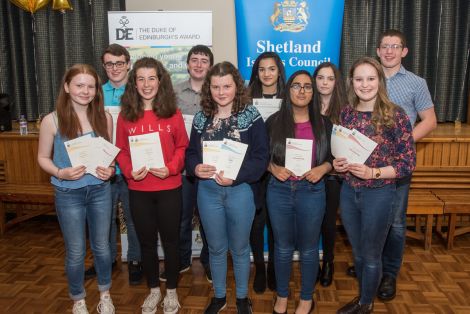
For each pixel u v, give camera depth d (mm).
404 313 2439
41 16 4113
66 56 4160
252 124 2141
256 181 2133
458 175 3656
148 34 3014
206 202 2178
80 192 2111
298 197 2137
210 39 3027
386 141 1998
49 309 2502
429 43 4035
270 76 2586
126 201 2775
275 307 2352
